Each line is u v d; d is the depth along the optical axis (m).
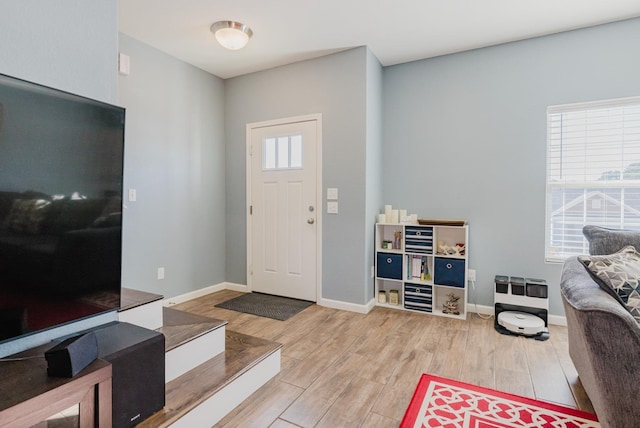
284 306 3.37
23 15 1.24
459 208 3.29
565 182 2.93
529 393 1.86
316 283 3.47
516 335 2.65
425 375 2.05
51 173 1.23
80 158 1.32
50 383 1.02
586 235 2.14
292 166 3.57
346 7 2.51
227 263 4.05
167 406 1.45
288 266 3.64
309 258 3.51
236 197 3.95
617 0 2.41
